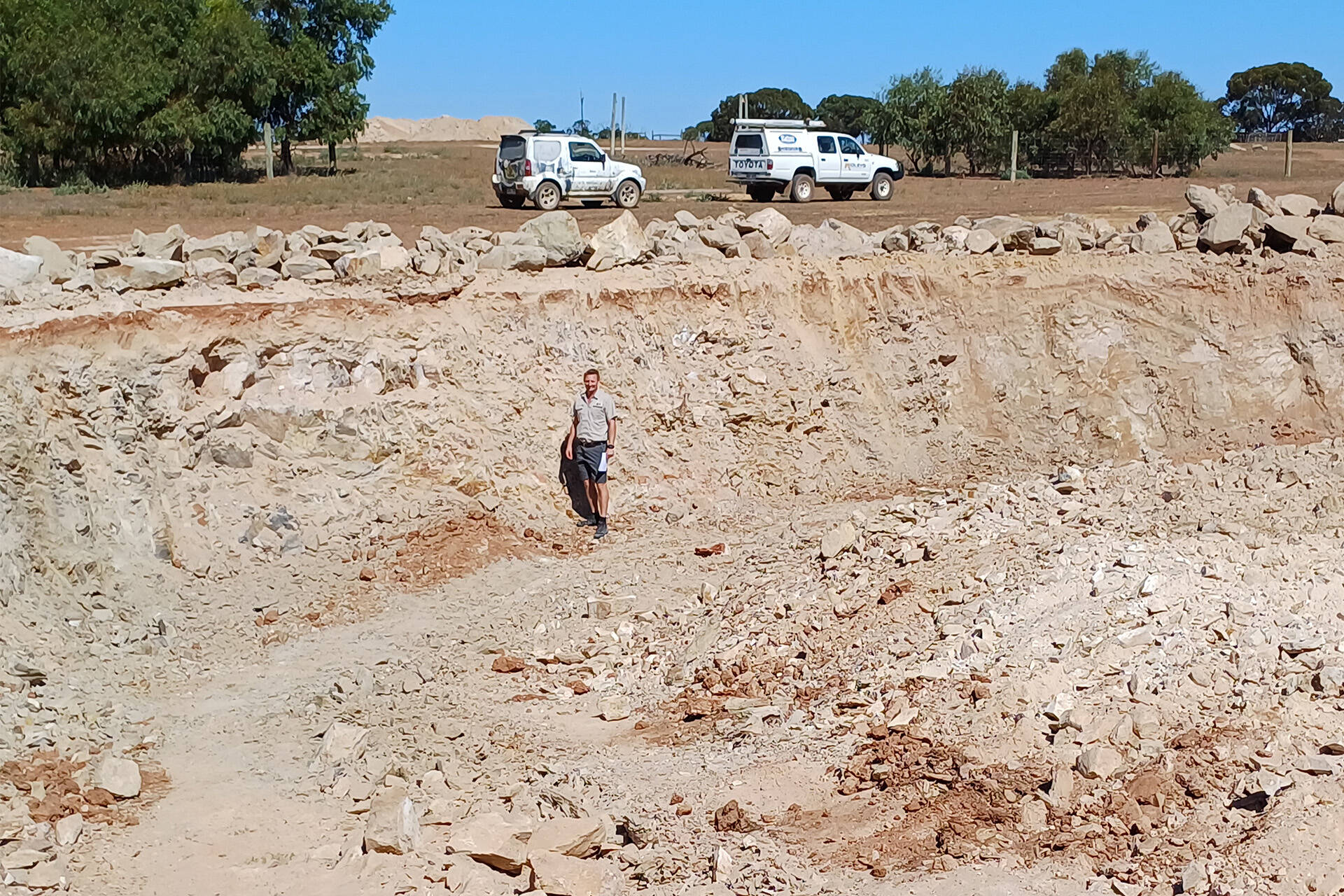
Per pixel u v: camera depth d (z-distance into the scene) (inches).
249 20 1920.5
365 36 2203.5
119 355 526.0
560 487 614.9
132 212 1186.6
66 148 1695.4
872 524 478.9
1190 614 351.6
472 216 1190.3
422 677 434.0
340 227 1073.5
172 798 342.0
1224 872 260.5
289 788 349.4
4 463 454.6
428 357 615.8
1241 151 2719.0
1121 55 2260.1
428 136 4825.3
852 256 752.3
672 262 717.3
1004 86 2176.4
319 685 425.1
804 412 693.3
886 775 320.5
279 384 572.1
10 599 426.0
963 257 757.9
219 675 436.1
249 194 1430.9
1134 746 309.4
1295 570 365.1
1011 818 294.5
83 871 297.7
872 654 387.2
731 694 397.1
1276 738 299.9
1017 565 406.6
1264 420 729.6
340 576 526.9
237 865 302.8
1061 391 733.3
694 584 517.0
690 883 287.0
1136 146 2053.4
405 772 359.9
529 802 335.9
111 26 1769.2
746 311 713.6
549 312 660.1
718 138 3710.6
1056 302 746.2
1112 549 395.5
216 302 569.3
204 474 538.9
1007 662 355.6
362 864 296.4
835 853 294.0
